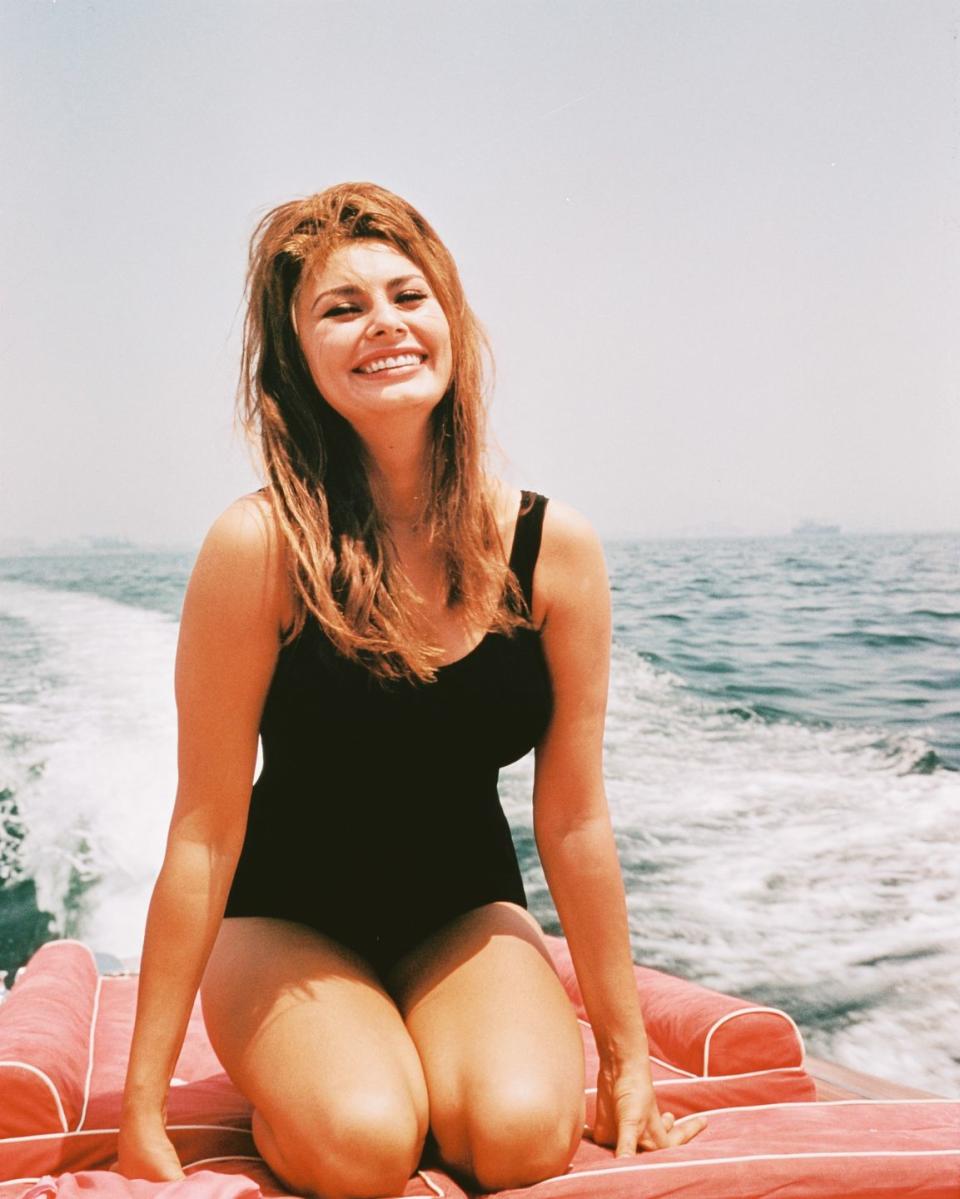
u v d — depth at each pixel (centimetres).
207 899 139
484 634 148
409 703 145
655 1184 122
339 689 144
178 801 142
